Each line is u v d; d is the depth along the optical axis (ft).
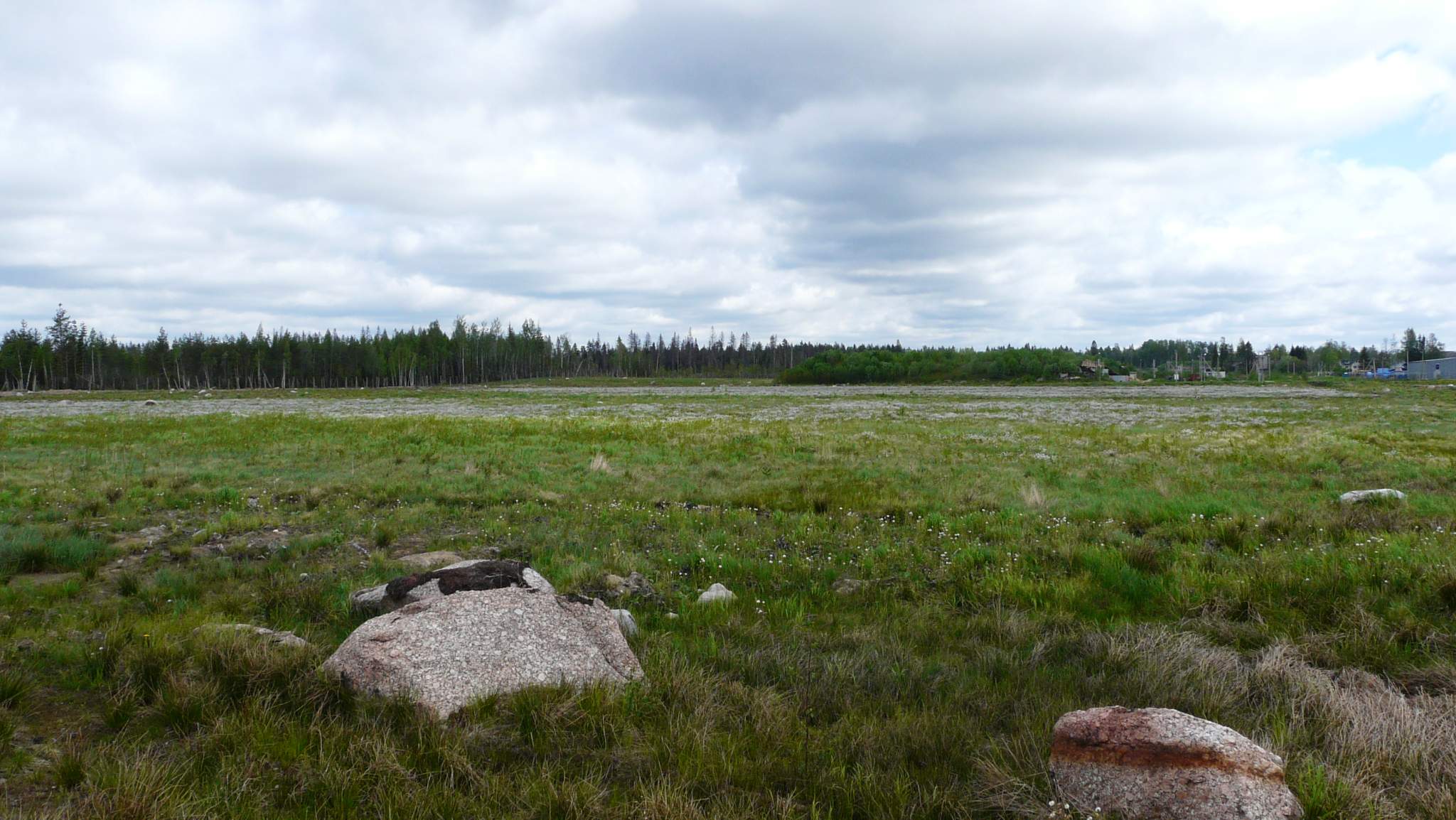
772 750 15.20
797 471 59.26
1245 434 86.43
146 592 26.13
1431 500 42.34
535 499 47.14
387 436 85.10
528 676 16.92
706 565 30.73
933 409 156.76
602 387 369.30
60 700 16.80
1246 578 26.12
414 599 21.54
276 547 33.99
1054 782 13.33
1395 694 17.19
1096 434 89.04
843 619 24.58
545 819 12.52
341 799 12.98
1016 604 25.64
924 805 13.25
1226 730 12.82
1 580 27.89
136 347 437.99
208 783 13.30
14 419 115.44
